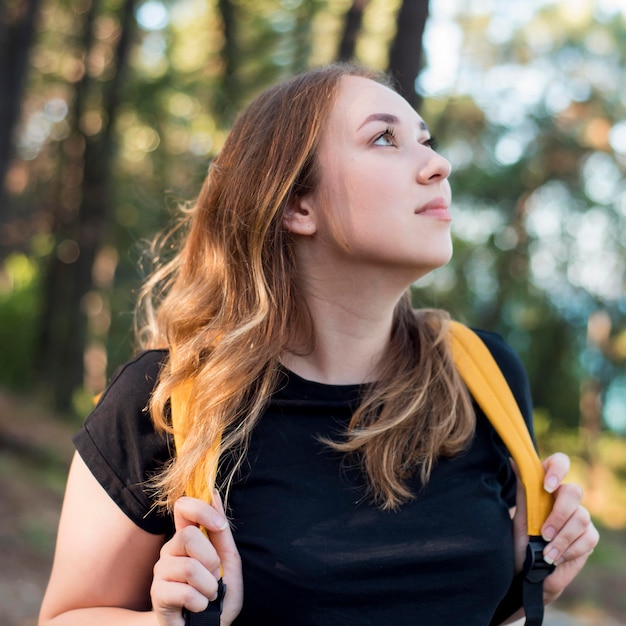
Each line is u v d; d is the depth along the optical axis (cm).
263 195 169
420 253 158
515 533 165
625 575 1032
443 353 171
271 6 1291
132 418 158
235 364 159
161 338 185
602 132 1958
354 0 604
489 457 166
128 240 1667
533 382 2366
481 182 1930
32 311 1605
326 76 173
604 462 2516
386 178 158
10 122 1009
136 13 1522
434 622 149
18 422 979
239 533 150
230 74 1265
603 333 2222
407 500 155
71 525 158
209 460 149
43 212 1648
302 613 145
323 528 149
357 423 159
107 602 157
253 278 170
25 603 505
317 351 170
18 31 1009
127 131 1691
